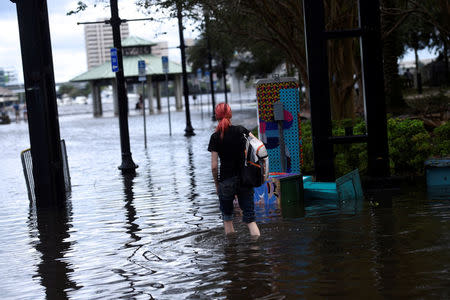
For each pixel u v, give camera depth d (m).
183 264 6.08
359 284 5.05
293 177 9.23
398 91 25.44
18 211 10.38
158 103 71.06
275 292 4.99
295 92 10.34
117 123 45.41
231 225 7.24
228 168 7.01
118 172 15.22
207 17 18.08
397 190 9.73
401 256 5.79
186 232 7.59
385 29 23.38
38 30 10.55
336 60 16.30
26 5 10.47
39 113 10.60
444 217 7.37
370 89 9.98
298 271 5.54
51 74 10.88
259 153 6.95
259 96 10.47
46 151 10.64
